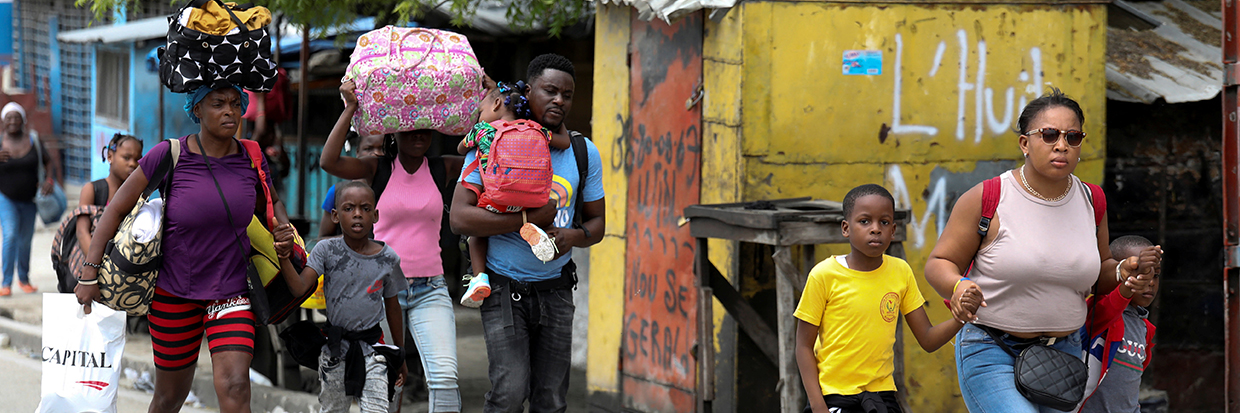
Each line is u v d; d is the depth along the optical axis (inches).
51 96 917.2
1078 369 168.1
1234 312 211.5
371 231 220.7
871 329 174.4
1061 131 161.6
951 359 267.4
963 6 257.0
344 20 372.2
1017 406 168.7
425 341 226.2
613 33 287.1
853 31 250.2
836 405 174.6
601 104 293.3
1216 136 312.3
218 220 191.5
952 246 172.7
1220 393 316.5
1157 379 314.8
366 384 214.7
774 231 214.4
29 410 292.2
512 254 195.6
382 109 220.7
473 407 300.7
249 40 187.8
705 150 255.3
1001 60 260.7
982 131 261.1
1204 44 327.9
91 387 199.3
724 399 256.8
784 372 217.5
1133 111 308.5
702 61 254.7
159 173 189.3
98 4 363.9
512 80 431.2
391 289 220.2
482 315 198.4
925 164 257.8
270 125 424.8
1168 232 312.3
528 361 198.5
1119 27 321.7
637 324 281.0
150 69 590.6
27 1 938.1
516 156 184.4
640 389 280.5
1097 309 186.7
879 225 171.2
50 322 200.8
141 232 186.5
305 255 207.8
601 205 203.6
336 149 223.0
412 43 223.1
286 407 284.4
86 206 274.2
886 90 253.4
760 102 244.1
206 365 316.5
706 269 241.8
